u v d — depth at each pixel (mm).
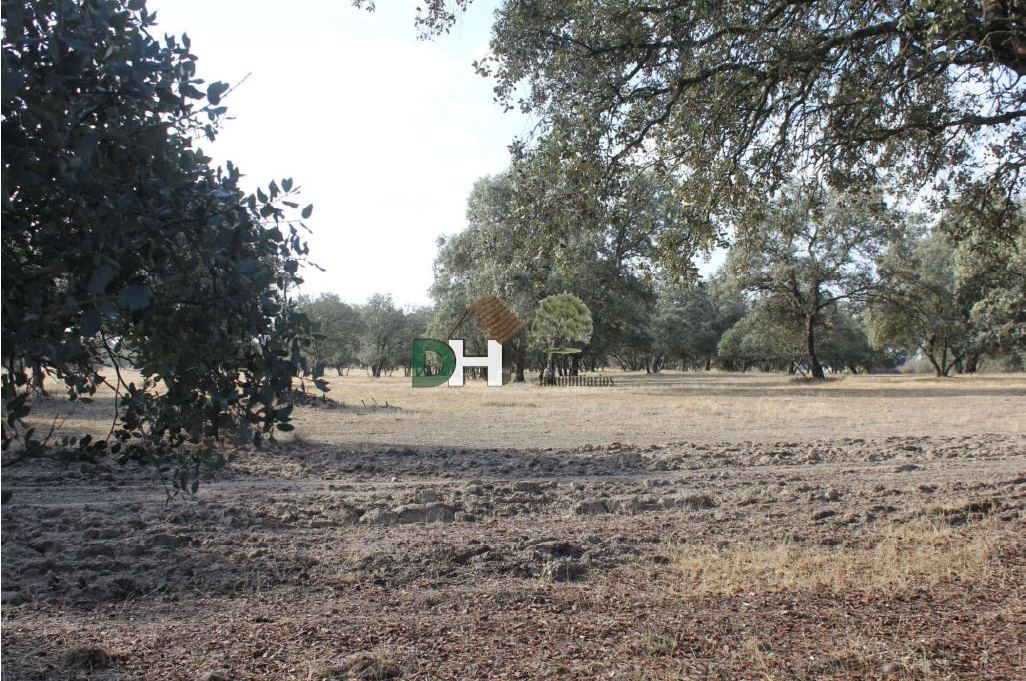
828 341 62156
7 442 2689
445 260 49625
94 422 16016
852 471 11680
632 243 41500
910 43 6949
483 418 22422
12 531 6926
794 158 8047
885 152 8961
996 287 43531
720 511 8367
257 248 2664
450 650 4172
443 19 7648
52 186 2330
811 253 47219
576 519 7988
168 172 2482
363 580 5574
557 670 3895
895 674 3822
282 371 2682
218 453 3104
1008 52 6617
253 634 4410
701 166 7777
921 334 54750
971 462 12523
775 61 7184
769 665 3963
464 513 8195
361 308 91312
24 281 2246
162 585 5336
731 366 108375
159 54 2527
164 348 2709
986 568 5664
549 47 7527
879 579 5500
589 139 7422
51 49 2205
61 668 3816
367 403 28688
